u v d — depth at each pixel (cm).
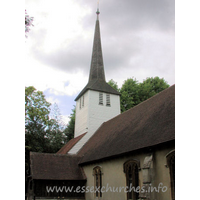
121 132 1741
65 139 3931
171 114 1262
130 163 1335
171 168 1025
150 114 1546
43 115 3581
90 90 2864
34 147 3142
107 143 1794
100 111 2831
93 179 1777
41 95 3719
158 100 1650
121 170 1416
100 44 3416
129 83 3922
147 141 1216
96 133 2561
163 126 1216
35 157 1964
